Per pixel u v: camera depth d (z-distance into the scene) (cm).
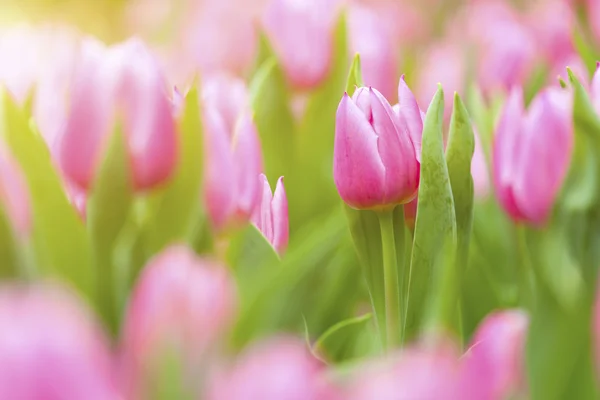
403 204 90
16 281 80
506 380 75
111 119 83
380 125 88
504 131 97
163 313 73
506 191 96
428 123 87
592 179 93
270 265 88
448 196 87
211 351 73
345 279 105
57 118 92
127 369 73
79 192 87
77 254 83
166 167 84
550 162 94
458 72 177
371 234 90
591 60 116
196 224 86
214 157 86
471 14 280
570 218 93
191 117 85
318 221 112
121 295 84
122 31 362
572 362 92
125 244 84
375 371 70
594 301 92
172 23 306
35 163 82
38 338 61
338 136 89
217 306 74
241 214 88
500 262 111
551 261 94
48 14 351
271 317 87
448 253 85
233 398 69
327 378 78
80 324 64
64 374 61
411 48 286
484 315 104
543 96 95
